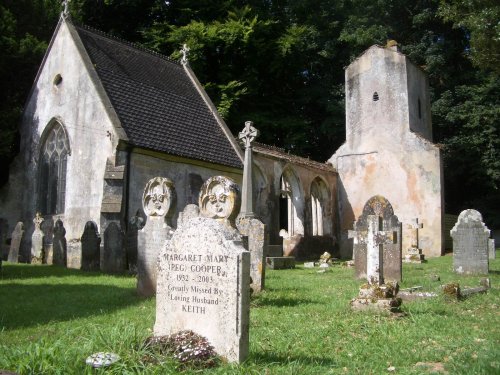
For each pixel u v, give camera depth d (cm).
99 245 1669
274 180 2442
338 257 2822
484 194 3512
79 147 1995
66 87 2100
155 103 2202
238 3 3581
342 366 546
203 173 2153
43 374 458
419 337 668
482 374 491
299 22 3791
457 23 2275
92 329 667
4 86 2495
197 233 589
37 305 934
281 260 1848
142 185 1892
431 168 2609
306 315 823
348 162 2873
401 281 1305
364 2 3638
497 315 832
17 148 2273
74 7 2923
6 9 2503
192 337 550
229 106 3155
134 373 461
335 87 3669
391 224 1468
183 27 3180
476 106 3291
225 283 559
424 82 2992
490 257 2142
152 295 1062
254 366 521
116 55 2267
